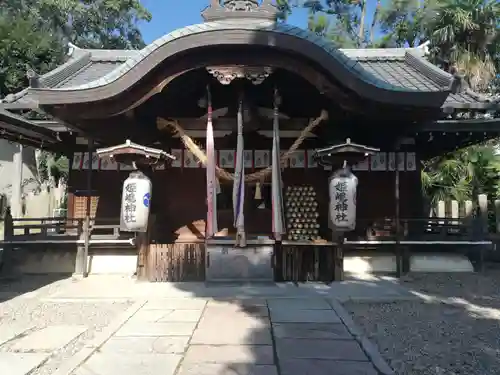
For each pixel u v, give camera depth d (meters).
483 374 4.20
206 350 4.71
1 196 23.66
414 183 10.91
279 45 6.92
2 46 18.86
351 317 6.18
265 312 6.33
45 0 22.66
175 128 8.66
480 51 14.66
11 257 9.50
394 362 4.49
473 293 7.77
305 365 4.29
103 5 25.89
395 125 8.41
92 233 10.52
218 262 8.30
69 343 5.08
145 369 4.17
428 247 9.99
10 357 4.61
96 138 9.14
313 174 10.47
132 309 6.51
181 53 7.02
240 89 7.81
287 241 8.50
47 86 9.62
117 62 12.03
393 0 21.58
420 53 11.97
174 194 10.54
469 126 9.02
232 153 10.41
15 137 9.85
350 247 9.78
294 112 8.62
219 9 8.40
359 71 7.18
